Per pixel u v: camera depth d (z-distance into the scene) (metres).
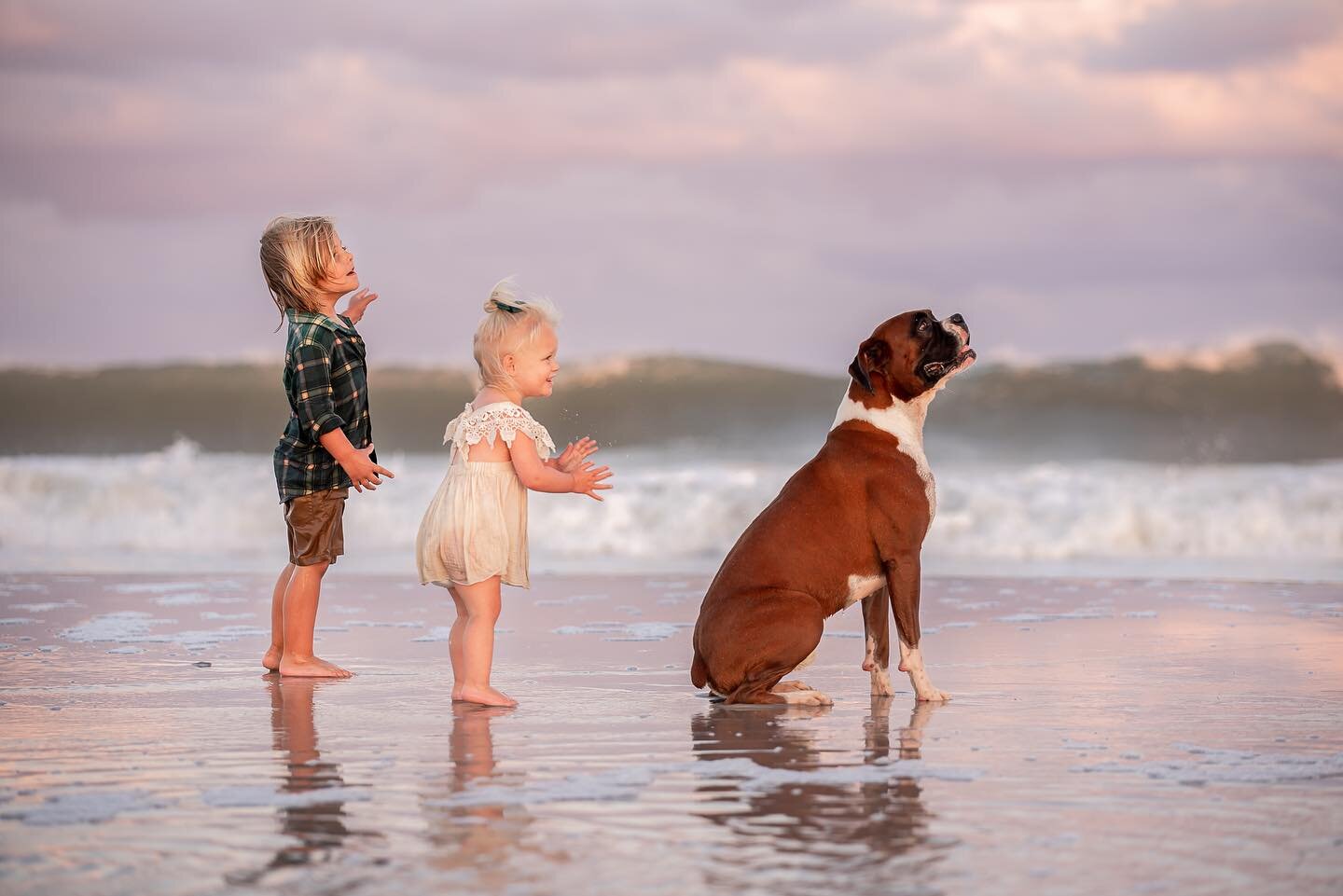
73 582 15.27
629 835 4.86
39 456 34.41
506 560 8.03
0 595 13.98
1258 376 33.47
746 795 5.46
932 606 12.71
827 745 6.53
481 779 5.78
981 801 5.34
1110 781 5.67
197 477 23.39
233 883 4.32
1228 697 7.81
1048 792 5.49
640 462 29.23
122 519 21.52
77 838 4.84
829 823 5.01
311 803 5.35
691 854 4.61
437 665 9.49
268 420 36.91
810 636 7.85
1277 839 4.77
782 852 4.64
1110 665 9.12
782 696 7.81
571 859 4.57
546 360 8.44
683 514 20.14
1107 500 20.08
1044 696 7.96
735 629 7.85
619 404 33.84
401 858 4.59
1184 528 18.98
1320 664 9.10
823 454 8.36
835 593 8.13
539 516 20.22
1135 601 13.03
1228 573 16.14
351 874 4.41
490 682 8.53
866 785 5.63
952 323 8.33
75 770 6.00
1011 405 32.41
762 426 32.91
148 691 8.33
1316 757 6.13
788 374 36.06
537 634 11.06
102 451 35.03
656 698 8.06
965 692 8.16
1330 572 16.20
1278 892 4.19
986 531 19.19
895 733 6.84
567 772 5.93
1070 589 14.17
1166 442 30.50
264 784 5.70
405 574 16.39
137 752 6.39
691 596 13.87
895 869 4.44
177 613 12.50
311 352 9.08
